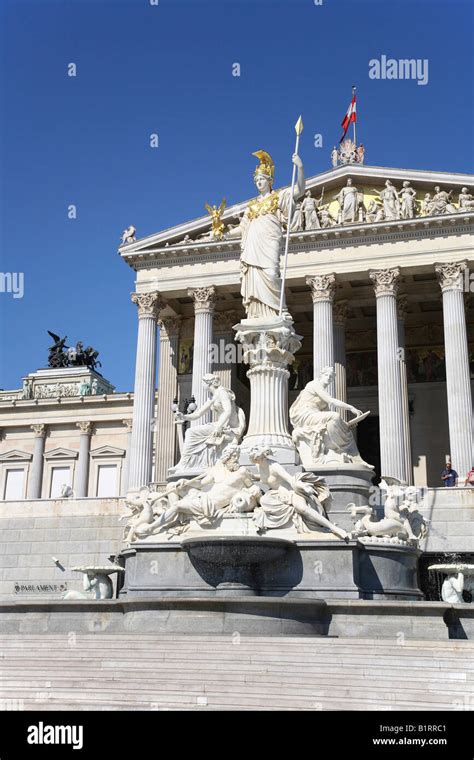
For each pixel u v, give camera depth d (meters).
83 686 14.34
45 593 37.78
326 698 13.50
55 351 90.88
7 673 15.05
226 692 13.79
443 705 13.17
